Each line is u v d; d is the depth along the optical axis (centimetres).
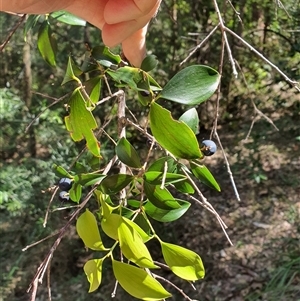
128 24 39
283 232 152
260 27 158
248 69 162
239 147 163
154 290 29
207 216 161
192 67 30
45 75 153
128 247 29
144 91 32
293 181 162
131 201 35
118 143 32
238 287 138
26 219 142
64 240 143
